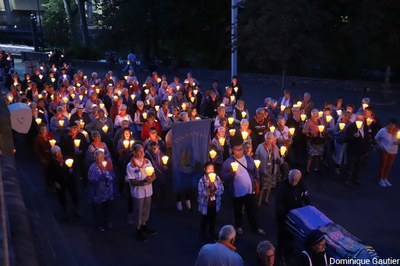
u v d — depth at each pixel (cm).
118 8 3253
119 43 3369
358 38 1925
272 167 881
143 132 1024
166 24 2988
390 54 1914
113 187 811
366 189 1006
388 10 1900
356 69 2391
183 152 878
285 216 676
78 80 1803
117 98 1272
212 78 2880
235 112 1185
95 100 1277
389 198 956
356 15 1952
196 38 3081
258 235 792
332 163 1173
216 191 746
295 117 1136
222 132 941
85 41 4041
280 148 917
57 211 902
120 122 1108
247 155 770
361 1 1897
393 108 1867
